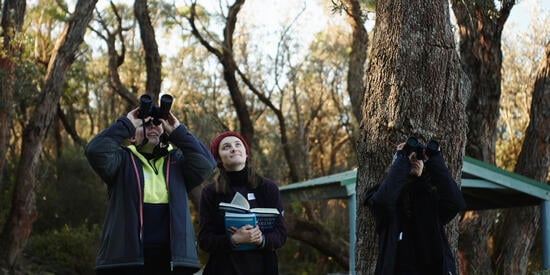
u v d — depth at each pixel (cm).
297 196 1402
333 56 3900
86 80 3103
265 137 3909
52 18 2388
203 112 3466
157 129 497
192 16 2411
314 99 4169
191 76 4066
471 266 1348
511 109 2869
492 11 1273
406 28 611
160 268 472
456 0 1231
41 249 2084
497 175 1166
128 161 489
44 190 2619
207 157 502
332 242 1925
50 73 1762
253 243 505
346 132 4125
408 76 605
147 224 476
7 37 1702
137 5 2178
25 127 1759
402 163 489
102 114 4016
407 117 602
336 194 1204
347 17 2047
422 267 495
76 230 2300
